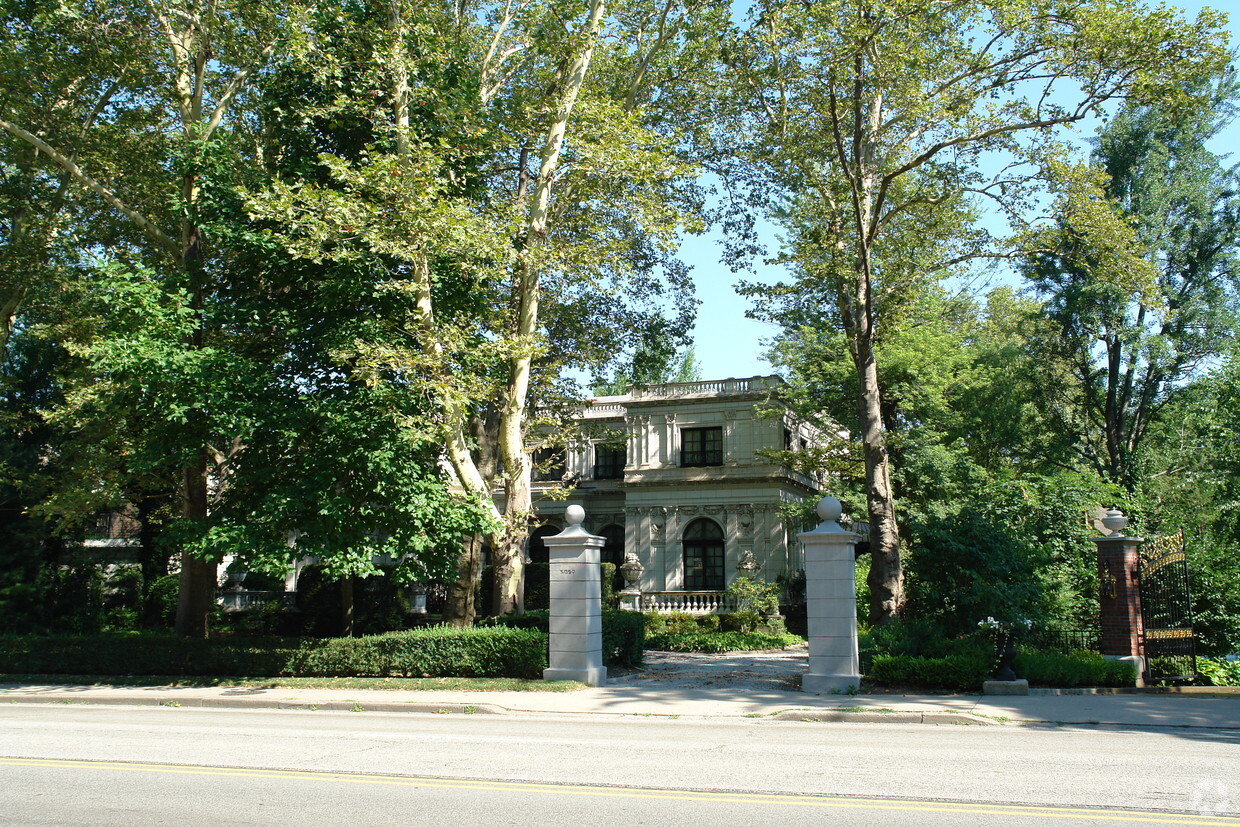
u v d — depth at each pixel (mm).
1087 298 32781
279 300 18766
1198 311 32688
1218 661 18328
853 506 31344
